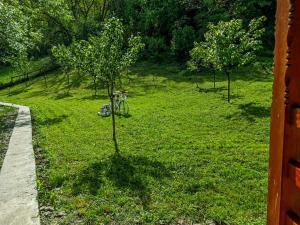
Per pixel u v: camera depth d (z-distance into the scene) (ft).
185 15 172.45
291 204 3.90
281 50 3.71
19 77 181.68
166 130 56.03
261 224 22.82
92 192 30.45
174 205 26.94
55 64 188.14
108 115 74.13
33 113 88.69
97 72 46.73
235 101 80.94
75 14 197.77
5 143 53.26
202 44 90.27
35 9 120.37
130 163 38.60
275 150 3.98
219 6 166.20
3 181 34.30
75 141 51.55
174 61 164.76
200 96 94.43
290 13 3.49
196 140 48.49
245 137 49.06
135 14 180.55
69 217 25.91
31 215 26.27
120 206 27.32
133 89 121.29
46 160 42.09
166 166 36.99
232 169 34.73
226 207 26.02
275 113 3.95
